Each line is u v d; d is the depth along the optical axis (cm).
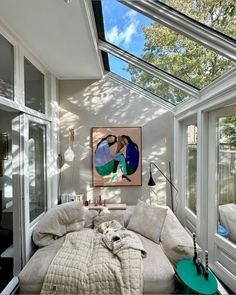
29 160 295
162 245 284
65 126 418
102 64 365
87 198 420
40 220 304
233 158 244
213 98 250
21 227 269
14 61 245
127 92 419
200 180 292
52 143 377
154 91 389
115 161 418
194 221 341
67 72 372
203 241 289
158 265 238
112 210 373
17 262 265
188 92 294
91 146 419
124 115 419
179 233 278
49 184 368
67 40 247
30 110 285
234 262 240
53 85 383
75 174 420
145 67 299
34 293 221
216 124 277
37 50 276
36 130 326
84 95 418
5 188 417
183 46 213
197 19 175
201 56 213
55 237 293
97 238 287
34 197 317
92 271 224
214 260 278
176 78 291
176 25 185
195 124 349
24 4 183
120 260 237
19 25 217
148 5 180
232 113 243
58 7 187
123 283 216
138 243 260
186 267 231
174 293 235
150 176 384
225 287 252
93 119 419
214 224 278
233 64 196
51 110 373
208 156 291
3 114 417
